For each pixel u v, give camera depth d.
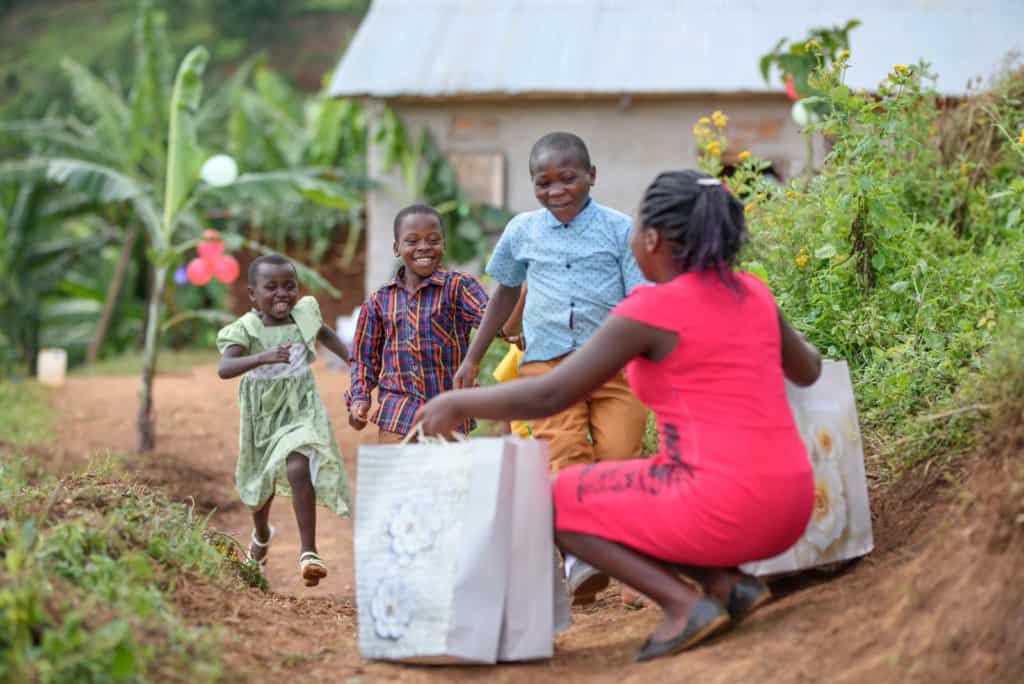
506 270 4.58
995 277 5.04
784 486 3.33
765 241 5.80
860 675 3.04
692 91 11.52
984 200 6.40
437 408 3.51
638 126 12.02
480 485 3.44
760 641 3.37
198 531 4.44
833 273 5.32
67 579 3.51
